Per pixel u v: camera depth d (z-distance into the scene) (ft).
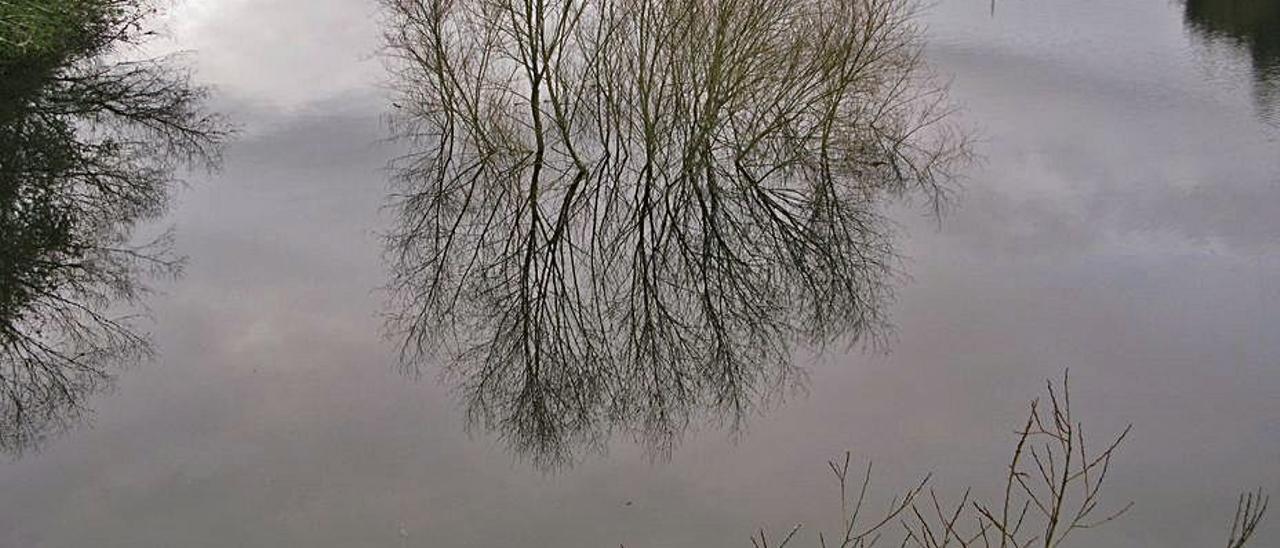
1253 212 53.01
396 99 72.69
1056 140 64.85
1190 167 60.03
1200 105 71.92
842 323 43.57
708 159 59.06
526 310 46.42
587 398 38.37
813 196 58.44
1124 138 65.51
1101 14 100.37
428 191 59.41
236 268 48.75
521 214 56.85
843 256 50.88
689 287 49.11
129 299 45.14
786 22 59.16
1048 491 30.78
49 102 71.26
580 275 50.62
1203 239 50.06
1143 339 40.40
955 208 55.72
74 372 38.42
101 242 51.44
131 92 74.79
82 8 74.18
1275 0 103.30
